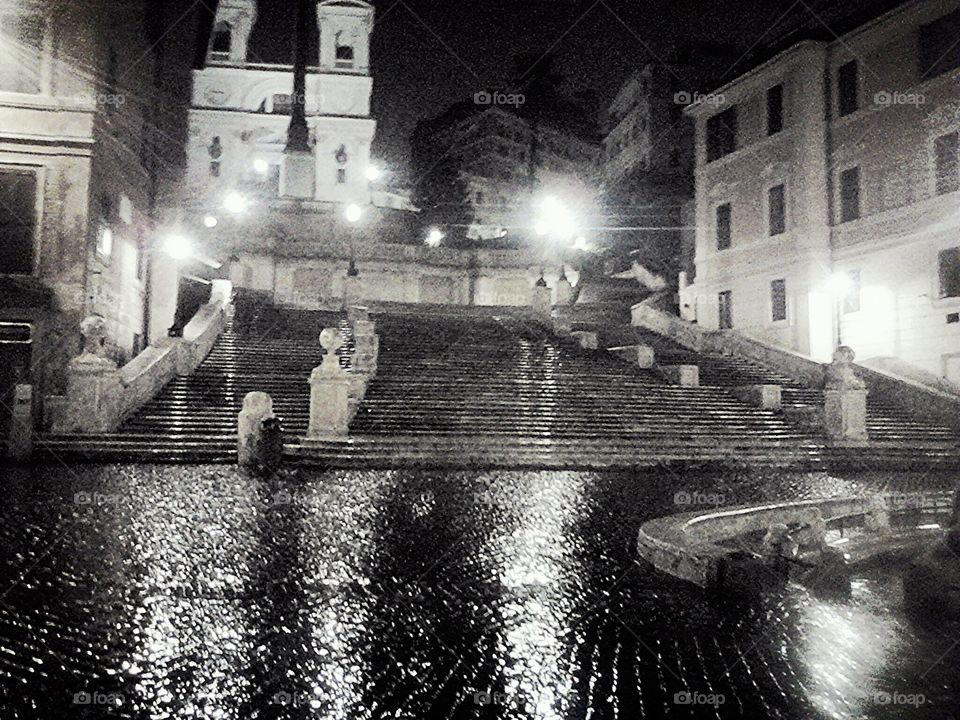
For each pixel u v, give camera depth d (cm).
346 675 486
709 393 2120
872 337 2619
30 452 1452
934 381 2162
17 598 619
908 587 654
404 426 1722
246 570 715
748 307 3067
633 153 5556
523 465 1562
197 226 3781
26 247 2152
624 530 952
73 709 430
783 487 1374
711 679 496
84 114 2184
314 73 4900
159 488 1169
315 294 3572
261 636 548
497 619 598
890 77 2609
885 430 1972
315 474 1385
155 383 1773
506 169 6109
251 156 4931
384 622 585
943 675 508
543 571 741
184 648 523
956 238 2356
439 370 2117
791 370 2403
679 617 614
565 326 2789
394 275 3981
